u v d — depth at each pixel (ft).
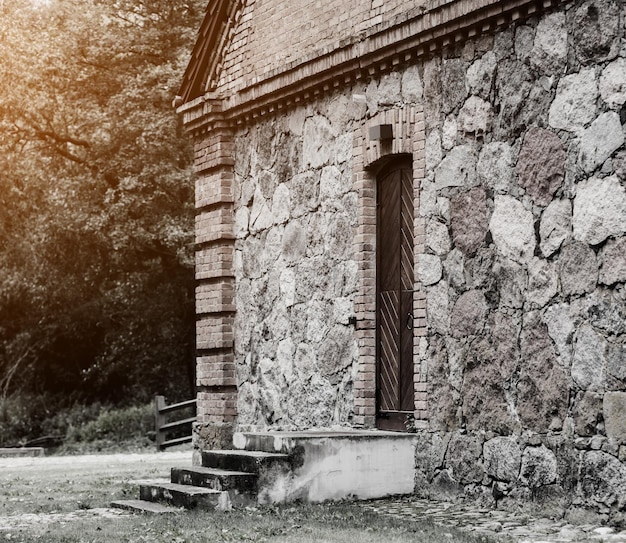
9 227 96.27
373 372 40.06
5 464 62.18
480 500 33.86
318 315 42.78
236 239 48.78
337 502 34.94
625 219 29.48
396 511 32.96
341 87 41.73
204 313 49.98
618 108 29.78
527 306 32.55
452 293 35.55
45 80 88.94
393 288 39.47
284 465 34.32
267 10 46.70
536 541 26.66
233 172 49.06
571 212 31.14
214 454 36.40
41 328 97.35
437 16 35.88
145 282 92.94
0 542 28.19
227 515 32.07
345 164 41.45
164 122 85.10
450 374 35.45
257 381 46.78
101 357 95.20
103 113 87.20
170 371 95.35
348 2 41.70
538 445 31.86
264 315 46.44
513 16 33.27
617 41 29.89
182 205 88.38
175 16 92.22
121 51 89.04
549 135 31.99
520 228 32.91
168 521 31.22
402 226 39.22
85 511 35.32
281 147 45.47
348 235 41.19
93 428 87.92
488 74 34.40
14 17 89.71
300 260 44.01
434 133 36.65
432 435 35.96
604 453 29.71
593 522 29.53
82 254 93.35
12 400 95.35
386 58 38.81
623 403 29.25
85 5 90.94
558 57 31.76
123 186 85.66
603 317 30.01
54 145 92.58
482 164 34.53
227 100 48.44
